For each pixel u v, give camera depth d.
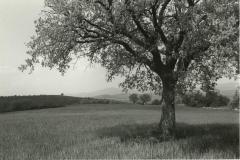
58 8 17.53
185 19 17.39
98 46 21.02
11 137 24.02
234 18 15.22
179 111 71.62
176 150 16.05
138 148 16.78
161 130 21.28
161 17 20.41
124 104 97.62
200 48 18.22
